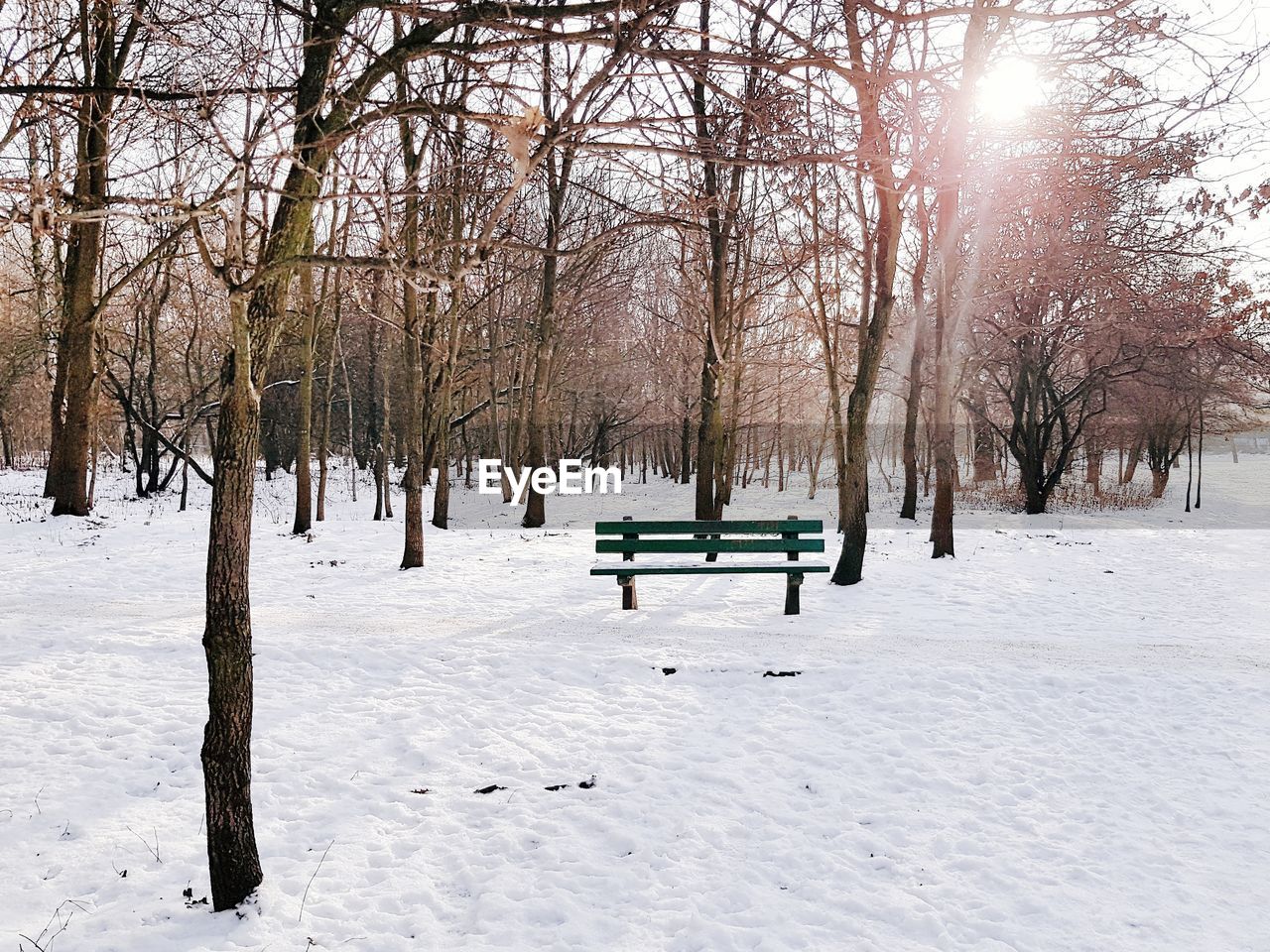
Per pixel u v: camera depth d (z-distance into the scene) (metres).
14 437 38.50
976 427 31.89
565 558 13.21
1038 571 12.70
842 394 29.97
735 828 4.57
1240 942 3.63
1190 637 8.52
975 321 22.05
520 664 6.99
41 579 10.27
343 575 11.37
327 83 3.07
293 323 14.94
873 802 4.89
